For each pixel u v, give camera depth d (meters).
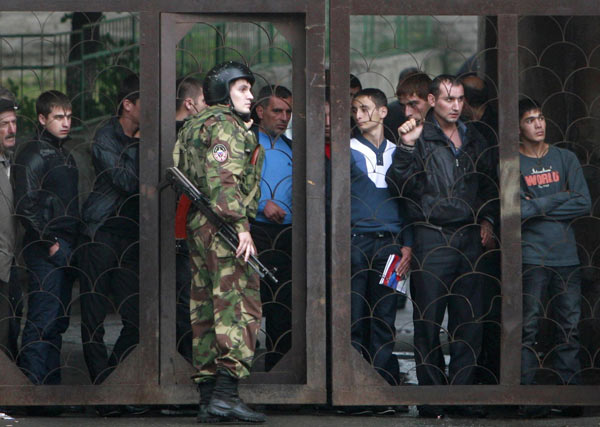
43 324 18.55
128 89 18.78
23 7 17.52
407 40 56.53
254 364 23.02
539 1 17.92
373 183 18.56
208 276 17.06
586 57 19.09
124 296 18.89
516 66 17.95
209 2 17.69
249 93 17.28
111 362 19.12
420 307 18.64
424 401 17.94
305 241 17.97
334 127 17.73
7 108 18.41
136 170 18.67
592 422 17.84
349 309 17.75
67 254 18.73
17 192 18.45
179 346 18.91
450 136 18.59
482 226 18.77
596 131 19.48
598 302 19.34
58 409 18.61
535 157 18.66
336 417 18.12
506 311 17.98
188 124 17.08
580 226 19.58
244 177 16.92
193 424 17.12
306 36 17.73
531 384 18.33
